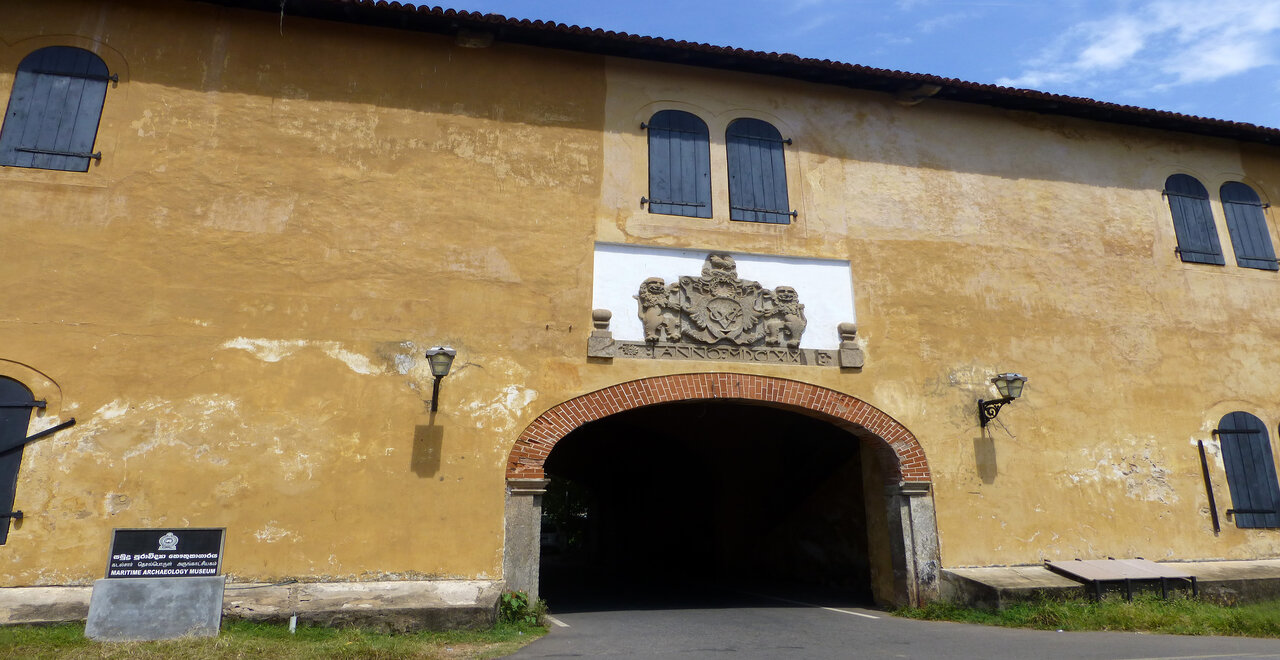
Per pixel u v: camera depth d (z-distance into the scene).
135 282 8.41
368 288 8.98
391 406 8.66
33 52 8.96
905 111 11.52
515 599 8.20
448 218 9.46
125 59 9.14
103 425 7.96
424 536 8.37
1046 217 11.45
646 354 9.45
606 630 8.26
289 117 9.39
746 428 14.45
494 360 9.05
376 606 7.56
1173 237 11.83
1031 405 10.46
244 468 8.16
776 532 15.36
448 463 8.62
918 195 11.06
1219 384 11.20
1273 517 10.70
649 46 10.32
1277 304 11.86
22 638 6.42
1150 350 11.13
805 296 10.16
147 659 5.76
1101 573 9.33
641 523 20.58
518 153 9.92
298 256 8.91
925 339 10.39
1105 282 11.31
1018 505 10.02
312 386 8.53
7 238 8.23
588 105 10.35
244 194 8.98
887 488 10.05
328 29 9.84
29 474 7.70
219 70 9.36
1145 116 11.91
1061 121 12.08
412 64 9.96
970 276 10.85
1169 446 10.74
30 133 8.65
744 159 10.61
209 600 6.80
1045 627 8.21
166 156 8.91
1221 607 8.86
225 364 8.40
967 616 8.91
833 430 12.73
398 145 9.59
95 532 7.71
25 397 7.87
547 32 10.01
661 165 10.30
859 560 12.62
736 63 10.72
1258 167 12.66
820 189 10.71
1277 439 11.13
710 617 9.48
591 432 17.30
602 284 9.63
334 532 8.20
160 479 7.96
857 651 6.96
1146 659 6.40
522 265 9.48
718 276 9.89
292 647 6.35
